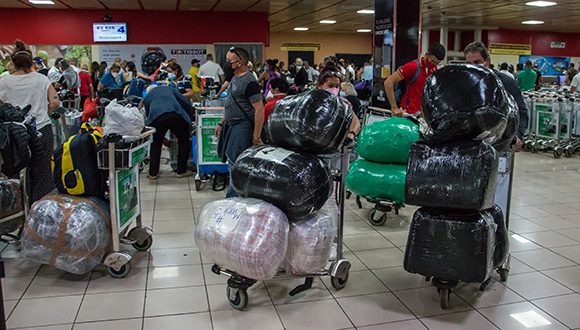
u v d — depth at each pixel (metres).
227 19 12.33
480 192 2.65
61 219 3.08
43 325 2.72
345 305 2.99
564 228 4.46
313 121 2.85
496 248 3.06
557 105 7.93
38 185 3.75
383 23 6.79
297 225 2.88
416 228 2.87
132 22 11.92
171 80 8.37
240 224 2.69
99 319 2.79
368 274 3.44
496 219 3.09
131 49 12.00
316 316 2.86
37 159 3.66
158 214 4.78
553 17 14.75
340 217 3.11
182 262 3.60
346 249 3.91
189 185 5.99
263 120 4.03
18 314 2.83
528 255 3.81
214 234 2.73
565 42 19.78
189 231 4.28
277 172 2.78
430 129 2.90
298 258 2.88
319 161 2.91
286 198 2.76
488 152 2.71
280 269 2.96
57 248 3.08
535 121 8.36
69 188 3.20
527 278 3.38
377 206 4.45
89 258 3.15
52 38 11.71
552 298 3.09
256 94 3.97
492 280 3.34
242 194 2.96
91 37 11.86
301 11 13.09
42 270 3.41
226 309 2.93
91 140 3.19
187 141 6.19
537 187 6.00
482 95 2.73
